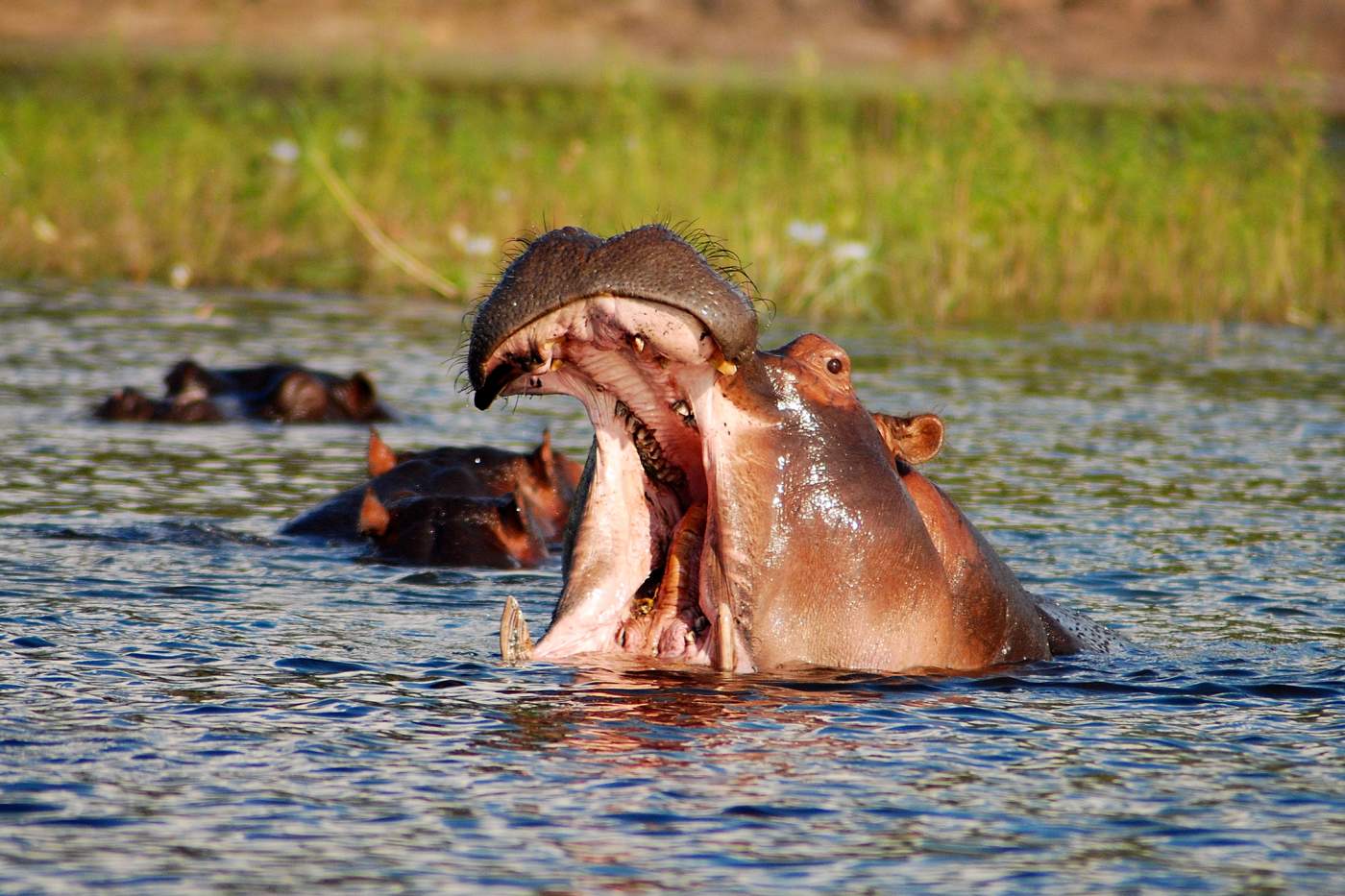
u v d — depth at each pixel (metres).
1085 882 15.70
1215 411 49.47
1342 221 78.69
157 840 16.34
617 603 22.80
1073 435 45.59
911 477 24.20
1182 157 83.06
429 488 35.69
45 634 24.72
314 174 79.69
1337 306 71.75
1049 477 40.38
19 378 50.97
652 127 88.25
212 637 25.09
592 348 20.25
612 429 22.27
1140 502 37.84
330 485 39.59
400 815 17.14
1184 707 22.11
